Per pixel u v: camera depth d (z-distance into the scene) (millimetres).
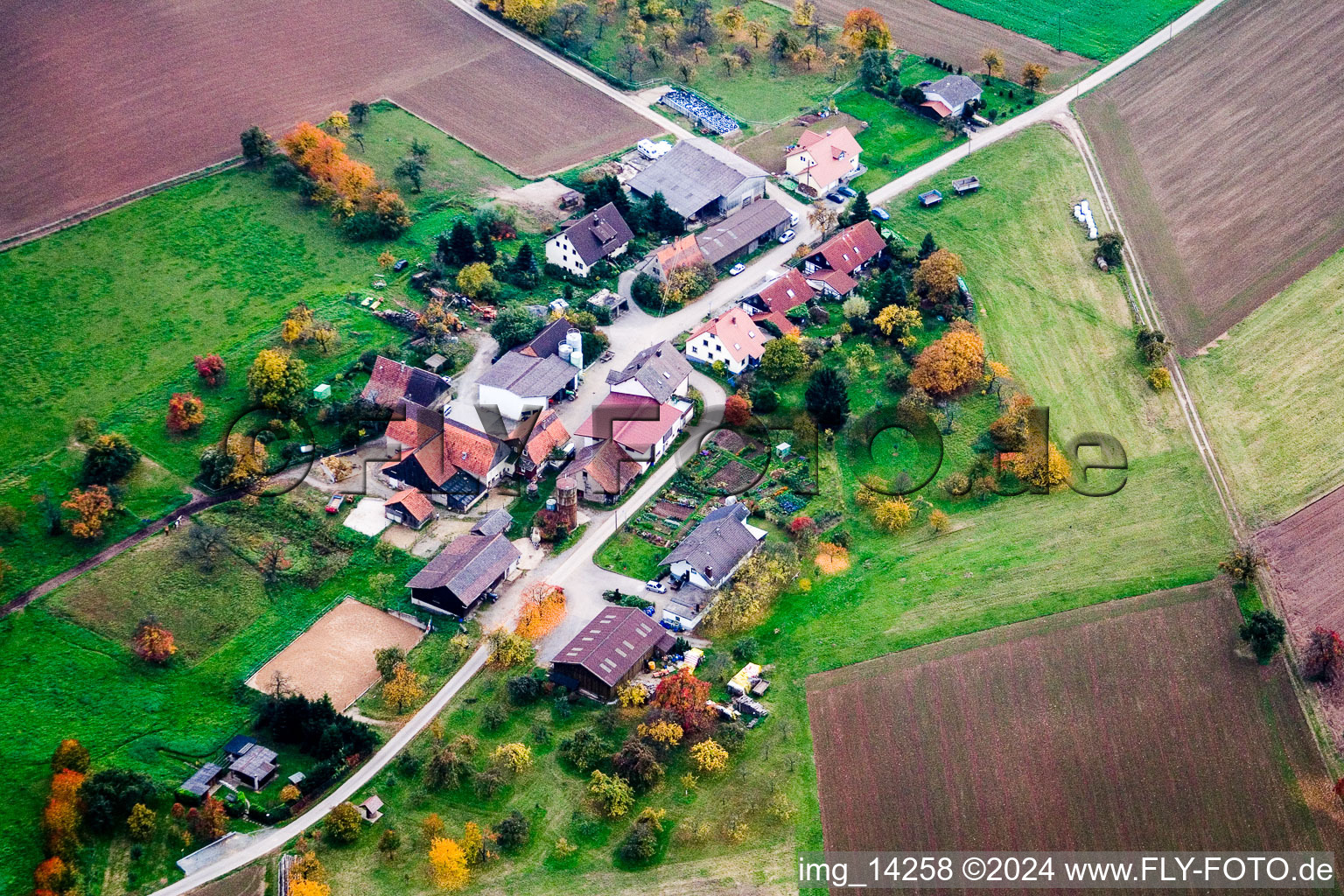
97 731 137750
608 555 161875
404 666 144250
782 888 125500
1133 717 142250
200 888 124062
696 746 136125
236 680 145125
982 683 145625
